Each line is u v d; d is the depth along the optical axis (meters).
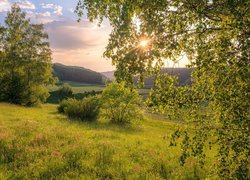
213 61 6.15
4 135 17.38
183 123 7.31
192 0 6.18
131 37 6.88
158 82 7.00
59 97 125.06
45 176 11.75
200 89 6.81
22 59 68.56
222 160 6.98
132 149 18.11
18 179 11.24
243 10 5.45
